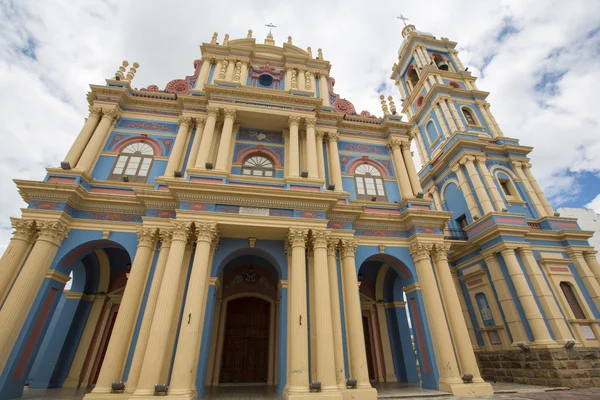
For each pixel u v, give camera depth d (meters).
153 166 15.67
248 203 13.21
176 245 11.81
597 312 17.00
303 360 10.62
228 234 13.34
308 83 19.47
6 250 11.55
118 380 10.39
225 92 16.81
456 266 20.80
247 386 14.00
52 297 11.89
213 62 19.97
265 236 13.62
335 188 16.50
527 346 15.45
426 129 27.27
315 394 10.18
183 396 9.37
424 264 14.48
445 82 27.64
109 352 10.54
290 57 20.92
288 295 12.78
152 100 17.34
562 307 16.64
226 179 14.30
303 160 17.17
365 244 15.10
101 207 13.55
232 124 16.34
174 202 13.42
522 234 18.20
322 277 12.30
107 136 15.99
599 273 18.05
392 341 17.27
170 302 10.86
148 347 10.09
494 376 17.14
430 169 25.12
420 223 15.48
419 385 14.30
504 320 17.17
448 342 12.87
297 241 12.66
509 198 20.61
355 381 11.17
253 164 16.98
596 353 15.03
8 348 10.16
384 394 11.91
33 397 10.68
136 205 13.79
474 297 19.23
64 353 14.28
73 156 14.45
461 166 22.05
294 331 11.08
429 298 13.79
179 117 16.94
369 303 18.16
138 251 12.34
